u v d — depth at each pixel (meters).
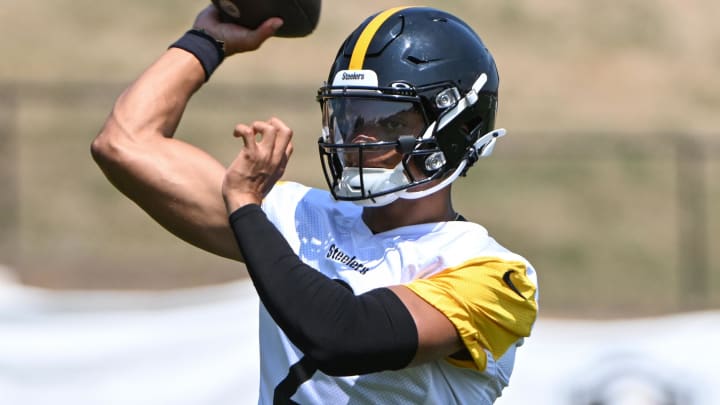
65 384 18.70
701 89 72.81
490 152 9.62
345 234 9.34
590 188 58.44
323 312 8.09
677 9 81.88
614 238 53.97
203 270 38.84
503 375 9.10
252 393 18.73
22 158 56.94
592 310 33.62
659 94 71.50
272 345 9.31
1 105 60.19
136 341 18.86
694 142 53.31
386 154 8.95
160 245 49.19
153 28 72.62
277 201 9.77
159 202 9.21
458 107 9.05
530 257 51.91
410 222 9.27
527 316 8.76
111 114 9.51
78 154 57.91
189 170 9.22
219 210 9.12
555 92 70.25
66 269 38.03
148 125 9.40
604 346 18.55
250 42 10.00
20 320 18.88
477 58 9.22
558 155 53.91
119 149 9.25
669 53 76.75
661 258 52.44
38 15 72.38
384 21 9.12
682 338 18.50
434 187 9.12
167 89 9.57
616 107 69.44
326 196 9.84
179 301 19.53
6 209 51.59
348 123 8.97
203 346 18.84
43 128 59.78
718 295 48.16
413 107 8.93
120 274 37.91
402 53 8.92
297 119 59.00
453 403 8.92
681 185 58.75
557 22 78.75
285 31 10.15
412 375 8.74
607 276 50.16
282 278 8.18
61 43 69.62
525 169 59.81
